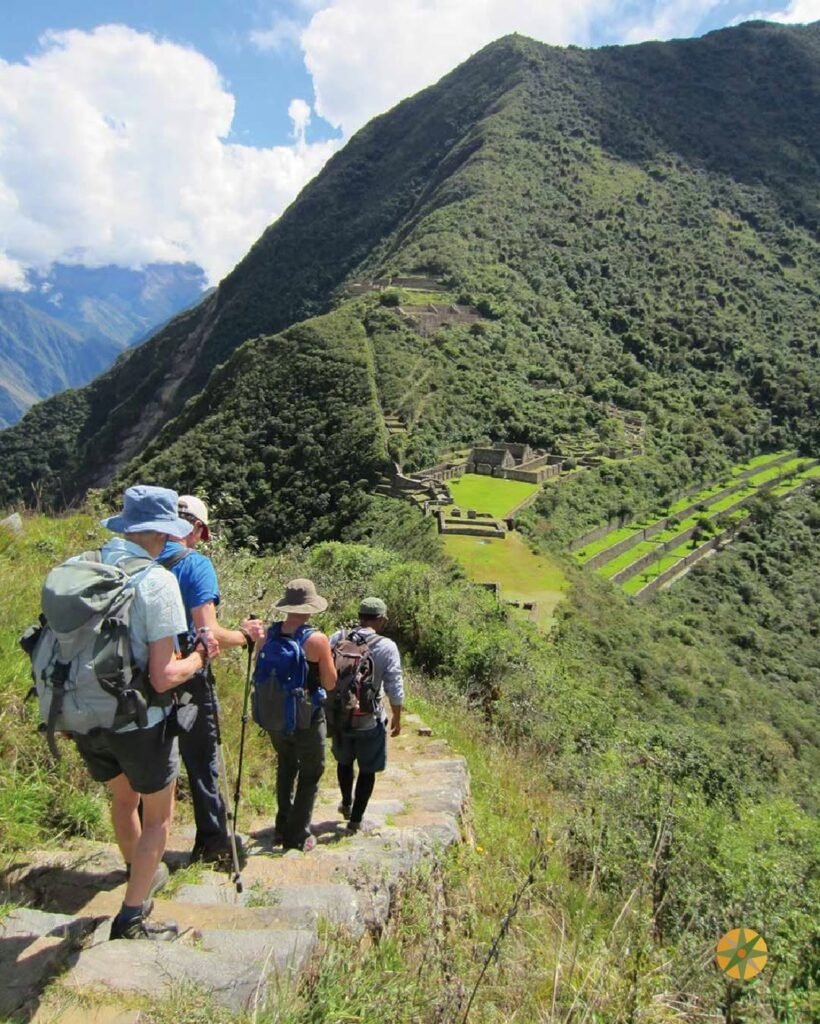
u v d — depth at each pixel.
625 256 119.50
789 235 134.25
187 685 3.49
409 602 12.73
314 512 57.09
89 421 130.00
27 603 5.61
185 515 4.04
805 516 71.38
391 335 78.00
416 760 7.55
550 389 81.88
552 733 10.60
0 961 2.58
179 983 2.46
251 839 4.73
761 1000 3.83
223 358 125.75
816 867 7.33
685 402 90.00
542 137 145.50
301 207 165.75
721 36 178.62
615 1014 3.19
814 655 51.78
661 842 4.97
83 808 4.02
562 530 51.53
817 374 101.06
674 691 29.98
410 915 3.71
